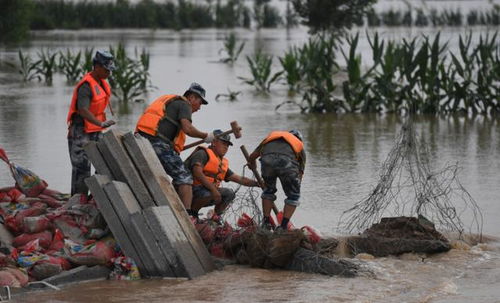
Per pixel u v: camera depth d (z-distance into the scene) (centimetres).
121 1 13400
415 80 3784
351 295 1320
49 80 5331
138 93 4247
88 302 1287
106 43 8875
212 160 1631
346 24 7762
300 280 1409
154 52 7919
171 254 1417
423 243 1568
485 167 2442
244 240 1505
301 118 3597
